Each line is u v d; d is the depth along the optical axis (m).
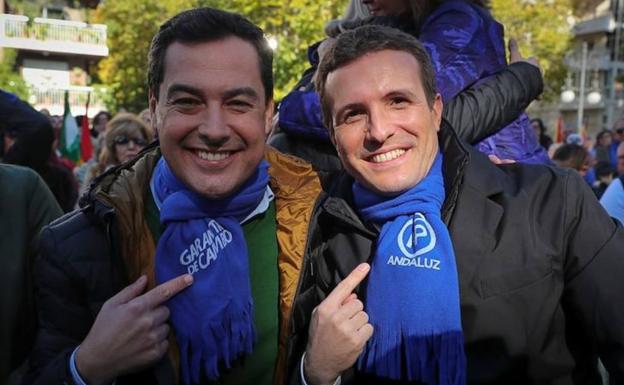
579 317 0.73
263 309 0.76
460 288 0.71
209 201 0.74
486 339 0.71
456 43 0.93
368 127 0.71
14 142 1.42
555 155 2.97
